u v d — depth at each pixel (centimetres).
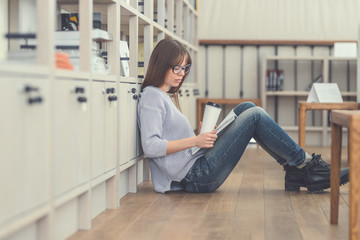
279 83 565
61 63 176
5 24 198
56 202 161
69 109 172
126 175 271
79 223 196
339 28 584
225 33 595
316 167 267
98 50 234
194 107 529
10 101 130
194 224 203
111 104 223
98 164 207
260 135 261
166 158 259
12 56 166
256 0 590
